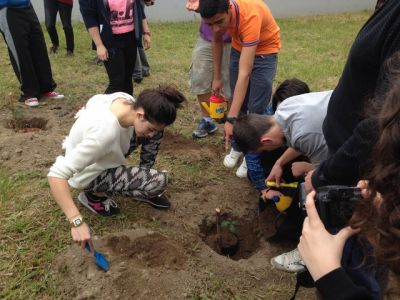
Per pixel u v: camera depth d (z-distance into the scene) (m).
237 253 3.00
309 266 1.28
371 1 11.84
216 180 3.54
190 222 3.05
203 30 4.00
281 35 8.76
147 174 2.87
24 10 4.52
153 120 2.38
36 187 3.30
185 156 3.82
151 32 8.72
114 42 4.21
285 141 2.62
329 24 10.07
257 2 3.22
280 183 2.92
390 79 1.20
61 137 4.04
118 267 2.55
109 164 2.72
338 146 1.95
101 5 4.04
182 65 6.45
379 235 1.06
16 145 3.83
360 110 1.76
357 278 1.44
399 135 1.00
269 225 3.07
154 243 2.74
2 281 2.52
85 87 5.43
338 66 6.52
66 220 2.96
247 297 2.48
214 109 3.83
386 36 1.54
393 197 1.01
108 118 2.45
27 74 4.71
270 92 3.57
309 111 2.41
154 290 2.44
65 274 2.55
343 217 1.38
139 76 5.55
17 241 2.79
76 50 6.90
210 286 2.51
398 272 1.04
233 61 3.57
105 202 2.98
